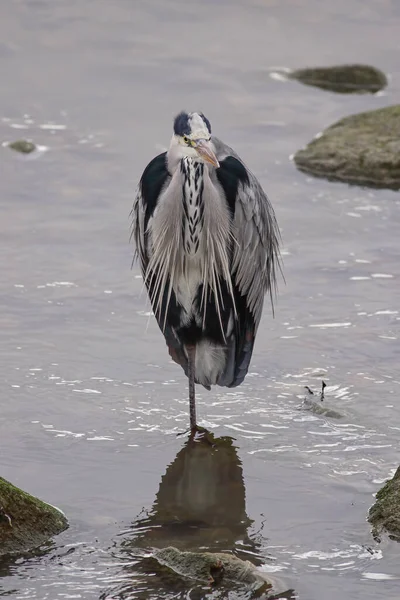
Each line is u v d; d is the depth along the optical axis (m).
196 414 11.21
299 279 14.22
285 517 9.43
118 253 14.98
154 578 8.47
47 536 9.02
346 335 12.80
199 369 11.41
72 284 14.00
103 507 9.53
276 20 26.22
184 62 23.33
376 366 12.11
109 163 18.25
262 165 18.30
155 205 11.11
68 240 15.35
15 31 24.89
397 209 16.72
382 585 8.45
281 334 12.85
